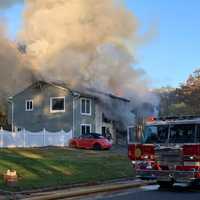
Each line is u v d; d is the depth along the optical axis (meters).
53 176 16.11
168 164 14.45
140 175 15.05
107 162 21.69
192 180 14.02
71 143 36.19
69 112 43.84
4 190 13.14
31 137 34.09
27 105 46.34
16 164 17.73
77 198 13.27
